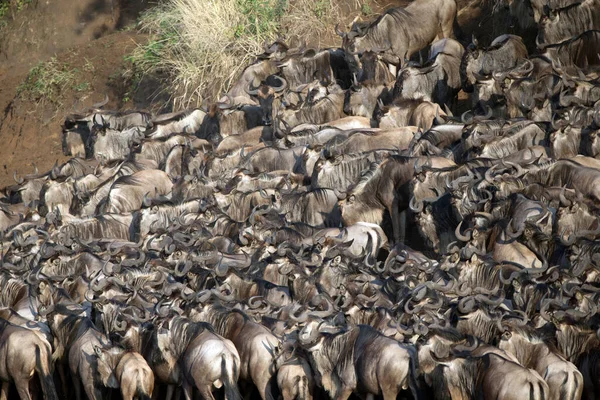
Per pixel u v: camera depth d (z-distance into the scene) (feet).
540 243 173.47
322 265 174.50
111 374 158.30
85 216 227.40
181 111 273.95
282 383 149.59
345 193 202.18
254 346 152.87
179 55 330.34
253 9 318.86
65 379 174.40
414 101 234.99
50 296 184.65
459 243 181.27
